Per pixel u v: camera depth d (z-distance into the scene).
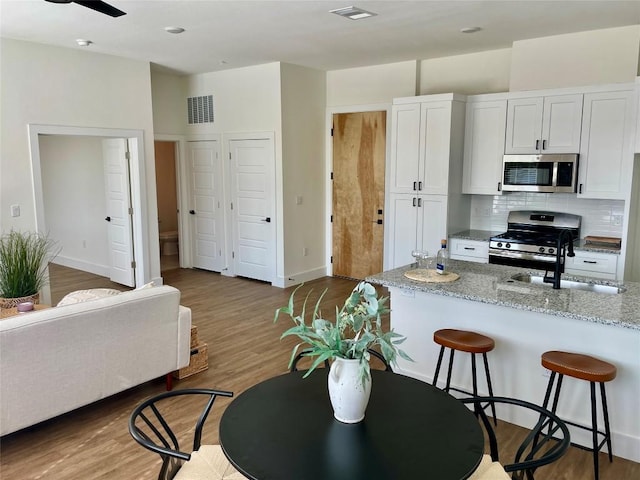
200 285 6.79
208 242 7.57
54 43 5.10
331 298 6.10
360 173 6.73
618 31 4.51
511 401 2.11
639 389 2.74
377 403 2.04
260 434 1.80
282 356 4.36
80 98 5.46
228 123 6.89
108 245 6.94
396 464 1.62
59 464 2.83
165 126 7.27
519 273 3.63
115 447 3.00
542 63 4.94
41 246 5.05
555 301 2.90
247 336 4.85
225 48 5.37
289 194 6.54
